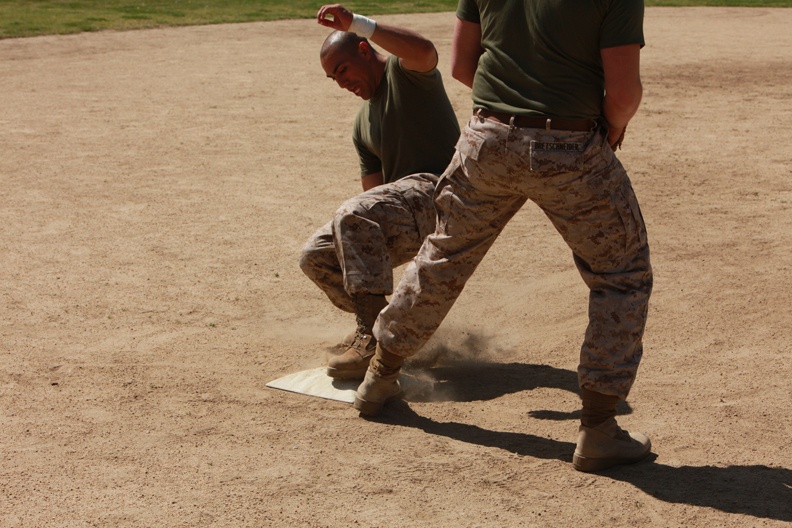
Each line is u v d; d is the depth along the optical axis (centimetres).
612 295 354
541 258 657
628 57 334
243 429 404
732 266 619
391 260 447
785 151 978
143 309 558
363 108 475
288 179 885
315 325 538
